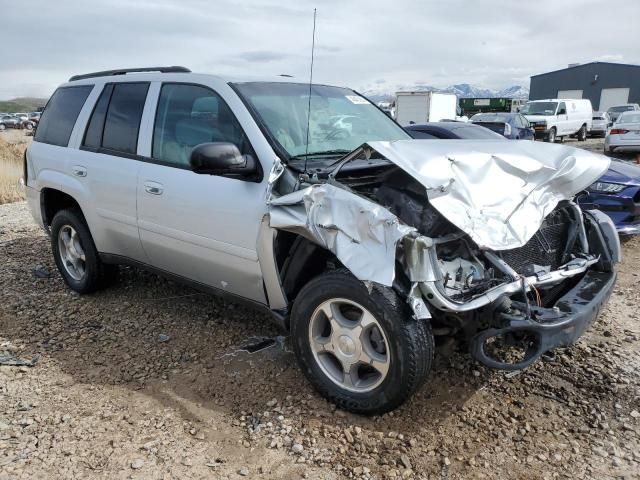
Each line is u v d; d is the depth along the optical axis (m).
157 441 2.88
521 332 2.82
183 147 3.80
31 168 5.15
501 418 3.07
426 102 28.16
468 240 2.96
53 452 2.79
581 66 50.88
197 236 3.63
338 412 3.11
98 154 4.41
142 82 4.25
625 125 15.80
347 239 2.78
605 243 3.61
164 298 4.84
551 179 3.23
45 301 4.85
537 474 2.65
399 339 2.76
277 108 3.65
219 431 2.97
